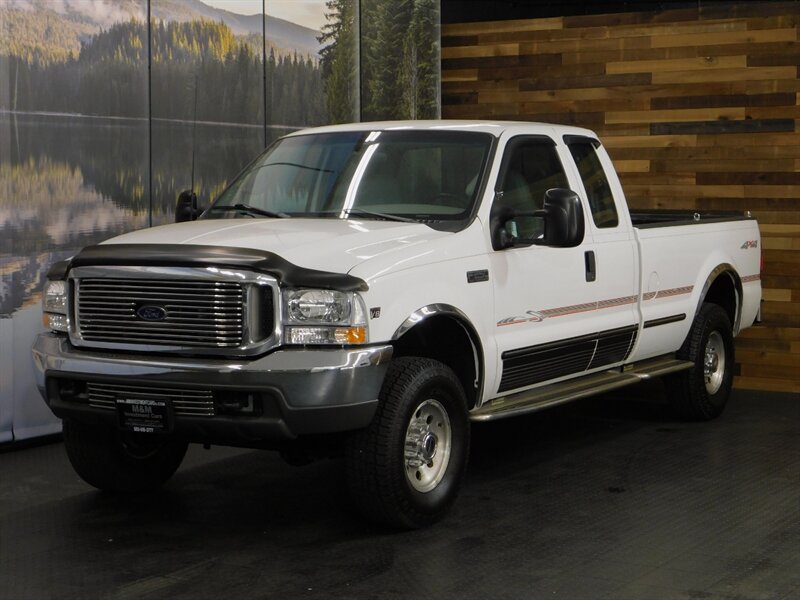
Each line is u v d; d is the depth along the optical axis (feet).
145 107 26.86
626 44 33.68
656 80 33.37
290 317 17.01
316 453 18.65
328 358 16.85
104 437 20.06
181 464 23.43
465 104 35.83
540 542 17.88
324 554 17.33
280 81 30.94
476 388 19.79
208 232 18.79
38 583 16.07
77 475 22.62
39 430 25.20
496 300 19.94
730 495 20.79
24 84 24.00
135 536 18.40
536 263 20.99
